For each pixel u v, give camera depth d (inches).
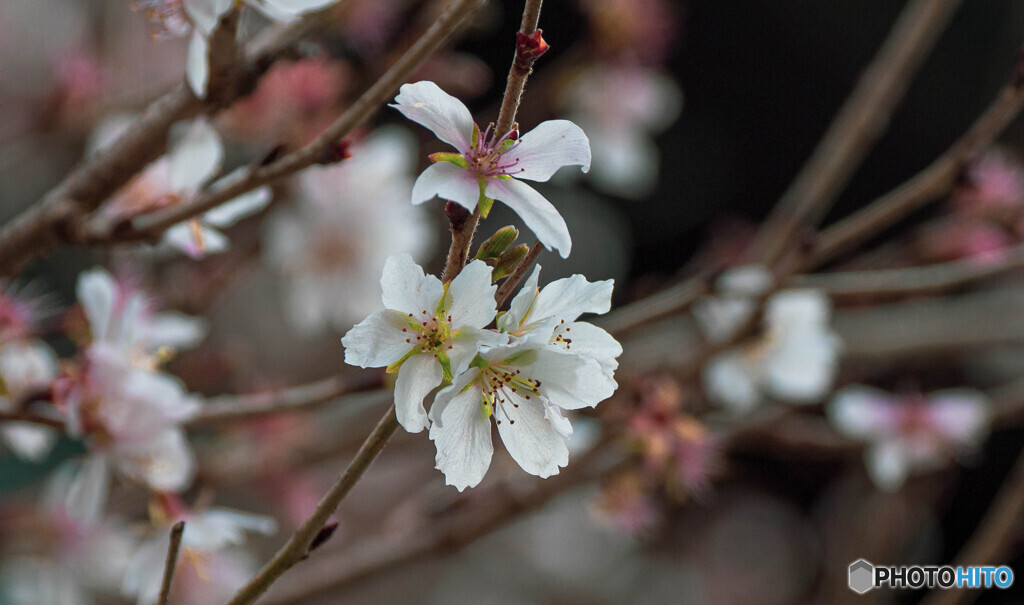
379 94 16.4
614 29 29.5
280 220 24.6
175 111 17.5
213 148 17.8
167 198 18.1
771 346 24.7
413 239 25.3
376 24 24.8
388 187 24.9
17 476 29.0
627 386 22.4
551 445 15.6
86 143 25.5
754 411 28.3
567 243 15.4
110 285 18.4
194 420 18.1
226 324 31.2
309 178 24.2
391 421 15.3
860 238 20.2
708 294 20.1
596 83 30.0
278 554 15.4
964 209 25.7
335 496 15.3
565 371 15.5
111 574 23.6
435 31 16.2
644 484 23.9
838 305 25.5
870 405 27.5
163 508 18.5
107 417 18.0
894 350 31.3
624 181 30.9
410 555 23.4
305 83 22.9
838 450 28.1
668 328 30.8
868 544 31.0
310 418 25.4
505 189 15.5
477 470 15.5
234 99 17.4
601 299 15.5
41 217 17.5
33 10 29.5
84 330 18.5
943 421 27.3
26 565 23.0
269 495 25.8
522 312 15.6
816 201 23.8
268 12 16.8
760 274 22.8
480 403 15.6
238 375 25.6
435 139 27.3
